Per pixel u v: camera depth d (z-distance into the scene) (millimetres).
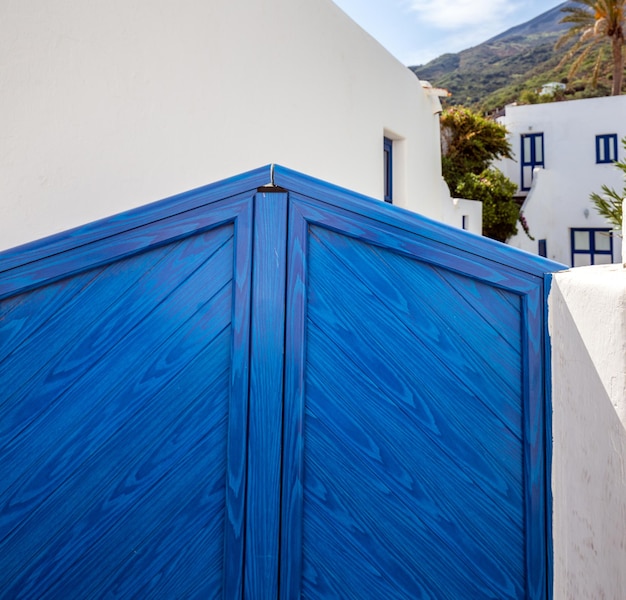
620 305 1085
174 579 1684
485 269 1672
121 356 1681
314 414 1705
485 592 1669
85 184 2520
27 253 1632
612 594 1109
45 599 1648
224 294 1712
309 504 1697
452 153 18438
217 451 1697
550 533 1631
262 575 1674
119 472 1673
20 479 1644
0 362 1643
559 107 22562
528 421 1651
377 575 1683
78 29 2494
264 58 3990
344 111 5480
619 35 29812
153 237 1672
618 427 1088
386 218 1691
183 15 3152
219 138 3449
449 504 1679
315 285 1719
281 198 1698
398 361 1701
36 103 2307
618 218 7734
